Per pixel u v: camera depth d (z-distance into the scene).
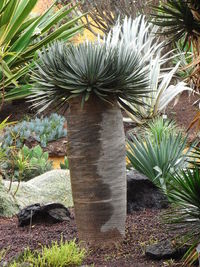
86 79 5.00
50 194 7.46
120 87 5.09
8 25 12.12
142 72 5.24
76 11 15.35
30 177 9.26
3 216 6.81
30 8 12.42
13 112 13.88
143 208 6.40
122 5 14.09
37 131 12.02
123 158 5.25
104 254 5.10
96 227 5.18
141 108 10.33
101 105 5.10
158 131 9.06
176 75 13.07
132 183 6.36
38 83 5.36
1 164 8.98
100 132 5.10
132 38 10.41
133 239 5.35
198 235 4.77
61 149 11.69
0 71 12.44
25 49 12.96
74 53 5.02
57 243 5.44
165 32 5.27
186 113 13.13
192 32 5.10
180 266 4.73
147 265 4.77
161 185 6.49
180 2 4.92
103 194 5.14
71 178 5.23
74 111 5.14
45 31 13.40
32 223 6.12
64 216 6.19
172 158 6.91
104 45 5.09
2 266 4.77
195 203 4.75
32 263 4.82
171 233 5.38
